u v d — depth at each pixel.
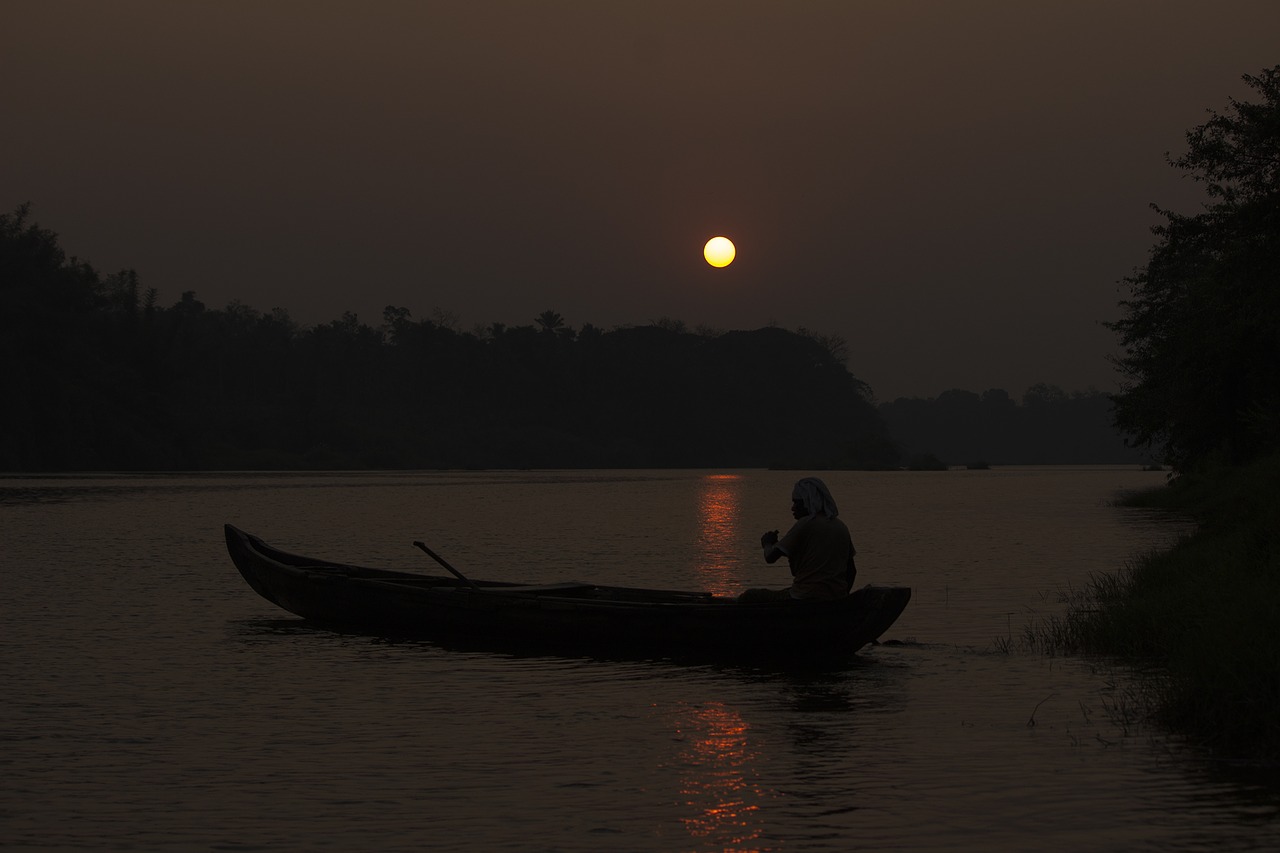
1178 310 62.31
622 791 10.59
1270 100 42.69
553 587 20.88
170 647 18.89
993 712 13.75
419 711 14.12
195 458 177.00
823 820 9.69
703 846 9.09
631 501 80.06
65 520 52.78
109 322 182.88
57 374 154.12
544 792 10.57
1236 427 52.62
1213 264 51.41
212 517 55.66
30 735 12.84
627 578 30.48
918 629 20.58
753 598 18.45
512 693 15.23
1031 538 43.50
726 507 71.69
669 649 18.05
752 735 12.77
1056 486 115.25
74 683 15.83
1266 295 44.09
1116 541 41.47
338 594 20.64
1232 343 47.44
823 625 17.11
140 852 9.05
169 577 29.22
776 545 17.86
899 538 44.00
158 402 174.50
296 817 9.88
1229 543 23.72
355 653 18.34
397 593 20.00
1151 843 9.05
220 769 11.41
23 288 153.75
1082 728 12.84
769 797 10.36
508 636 19.11
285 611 23.11
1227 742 11.98
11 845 9.21
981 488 109.88
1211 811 9.82
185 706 14.38
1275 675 12.27
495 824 9.65
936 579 29.03
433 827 9.59
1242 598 15.99
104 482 109.88
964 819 9.66
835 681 15.89
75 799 10.41
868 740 12.45
